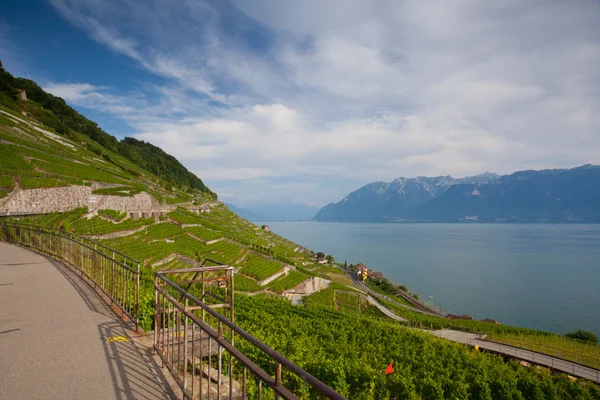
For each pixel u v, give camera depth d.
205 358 7.55
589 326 77.50
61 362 5.98
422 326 55.72
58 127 120.25
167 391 5.25
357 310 66.88
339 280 106.75
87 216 53.62
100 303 9.73
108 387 5.20
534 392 21.30
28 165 58.91
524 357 35.19
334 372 13.70
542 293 107.75
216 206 187.38
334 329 27.77
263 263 78.06
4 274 13.23
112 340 7.10
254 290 58.84
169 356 6.52
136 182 108.69
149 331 7.85
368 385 14.71
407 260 184.12
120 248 45.34
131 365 6.02
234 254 75.69
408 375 19.16
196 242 70.94
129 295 8.70
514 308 92.56
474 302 99.00
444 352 27.62
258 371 3.22
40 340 6.95
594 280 125.50
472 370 24.25
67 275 13.23
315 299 67.69
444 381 19.52
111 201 65.19
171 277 27.00
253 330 18.88
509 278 131.88
